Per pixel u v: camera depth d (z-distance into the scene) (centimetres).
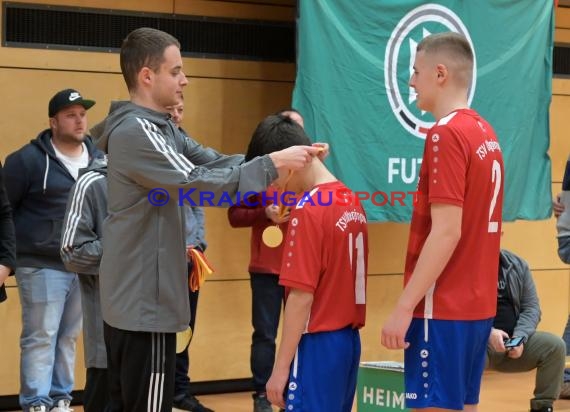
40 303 632
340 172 692
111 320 390
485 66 749
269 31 768
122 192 385
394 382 576
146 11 724
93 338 494
